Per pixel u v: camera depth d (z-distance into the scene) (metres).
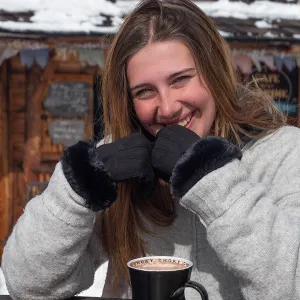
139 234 2.48
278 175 2.34
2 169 9.90
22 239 2.22
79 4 9.21
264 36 8.59
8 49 8.53
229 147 2.05
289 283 1.98
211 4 9.76
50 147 10.02
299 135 2.43
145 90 2.32
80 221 2.16
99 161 2.12
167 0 2.39
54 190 2.17
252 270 1.98
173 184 2.04
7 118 9.88
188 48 2.28
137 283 1.94
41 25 8.41
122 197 2.43
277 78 10.40
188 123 2.35
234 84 2.46
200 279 2.40
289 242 2.00
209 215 2.03
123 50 2.32
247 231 1.99
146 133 2.56
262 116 2.48
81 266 2.37
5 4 8.97
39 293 2.29
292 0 9.90
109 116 2.54
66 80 9.95
